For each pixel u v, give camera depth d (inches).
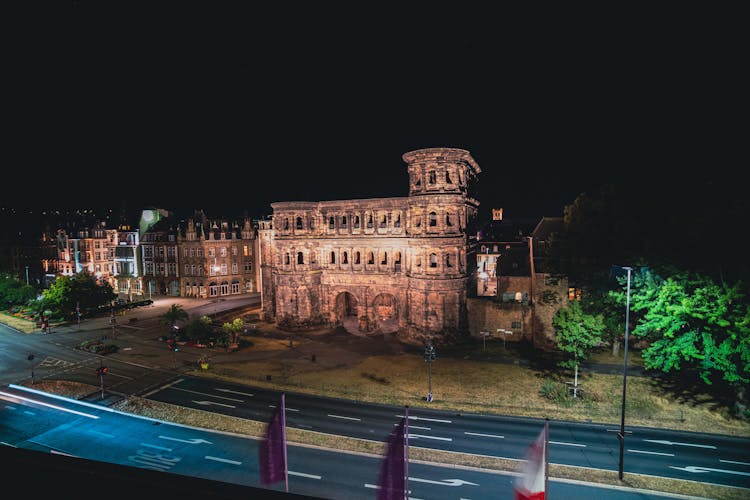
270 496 172.9
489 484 1235.9
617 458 1358.3
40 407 1777.8
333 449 1430.9
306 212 3034.0
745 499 1139.3
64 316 3304.6
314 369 2226.9
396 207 2854.3
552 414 1676.9
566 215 2354.8
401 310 2837.1
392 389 1947.6
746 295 1423.5
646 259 1795.0
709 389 1792.6
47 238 5349.4
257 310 3686.0
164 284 4493.1
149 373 2187.5
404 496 1043.9
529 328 2561.5
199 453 1405.0
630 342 2370.8
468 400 1813.5
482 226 4512.8
